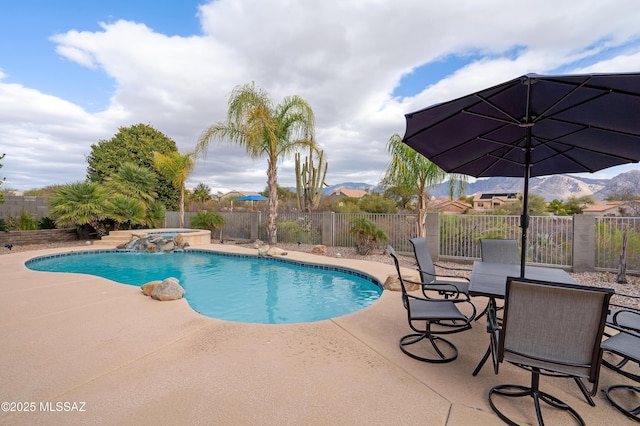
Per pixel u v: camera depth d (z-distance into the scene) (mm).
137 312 4598
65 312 4574
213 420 2186
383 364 3074
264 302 6461
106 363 3018
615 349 2461
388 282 6215
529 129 3135
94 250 12039
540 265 8594
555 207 21031
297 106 12734
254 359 3146
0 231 12812
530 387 2605
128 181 17453
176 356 3189
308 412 2295
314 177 16281
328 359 3168
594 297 2010
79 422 2143
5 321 4176
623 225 7719
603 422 2260
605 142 3455
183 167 17625
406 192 11422
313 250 11594
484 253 4910
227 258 11320
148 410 2291
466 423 2197
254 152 12117
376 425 2160
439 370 2967
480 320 4426
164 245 12586
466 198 27703
